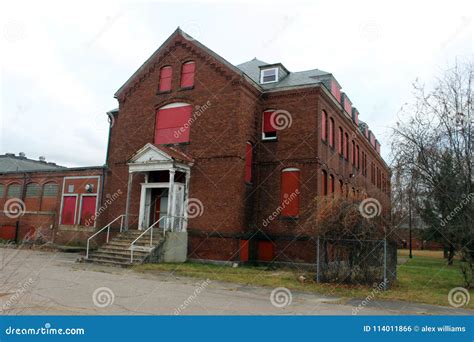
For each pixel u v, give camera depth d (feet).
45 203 98.02
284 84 73.87
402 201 59.21
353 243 45.27
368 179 110.83
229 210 63.62
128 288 39.63
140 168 67.56
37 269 51.21
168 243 61.72
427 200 57.47
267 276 51.47
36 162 152.87
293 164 68.54
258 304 34.40
